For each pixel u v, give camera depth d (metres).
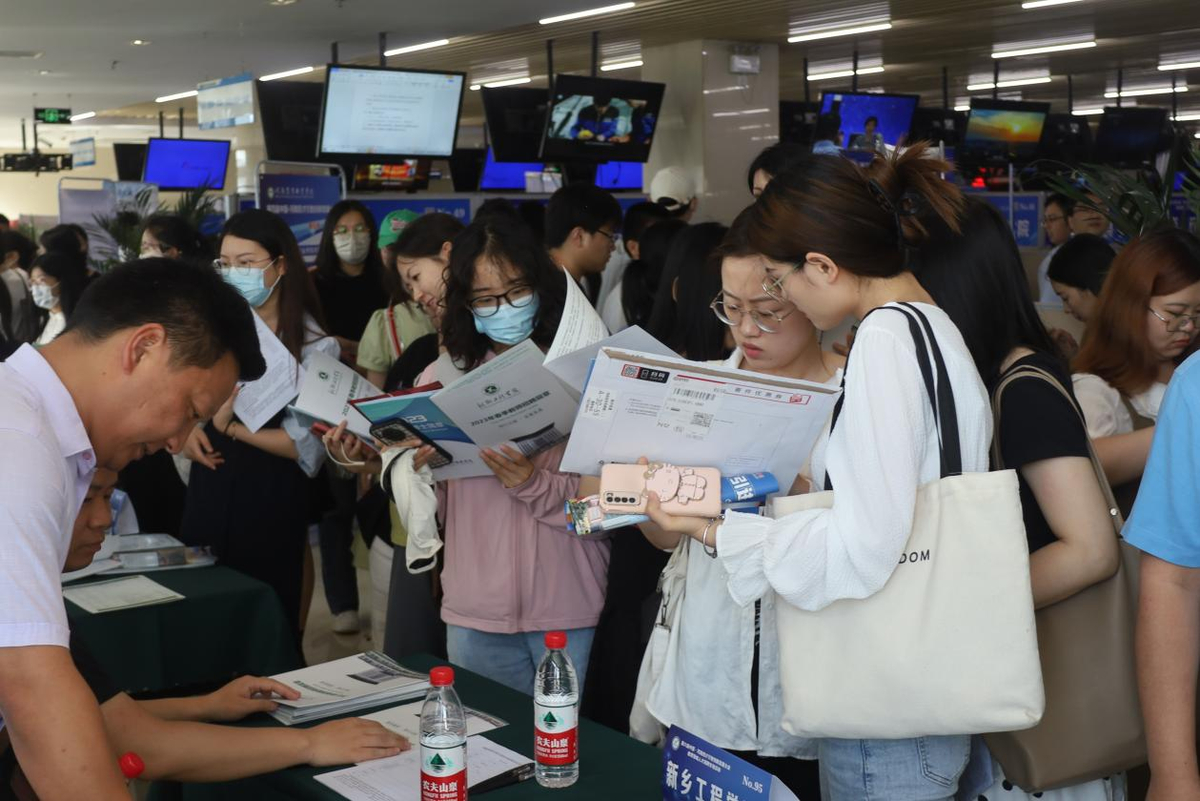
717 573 2.02
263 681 2.06
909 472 1.54
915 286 1.72
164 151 13.88
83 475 1.41
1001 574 1.57
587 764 1.84
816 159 1.72
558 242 4.36
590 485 2.39
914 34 11.15
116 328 1.40
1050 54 12.98
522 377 2.29
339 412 2.85
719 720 2.02
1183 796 1.54
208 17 9.03
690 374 1.75
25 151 21.77
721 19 9.80
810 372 2.15
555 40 10.95
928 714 1.58
